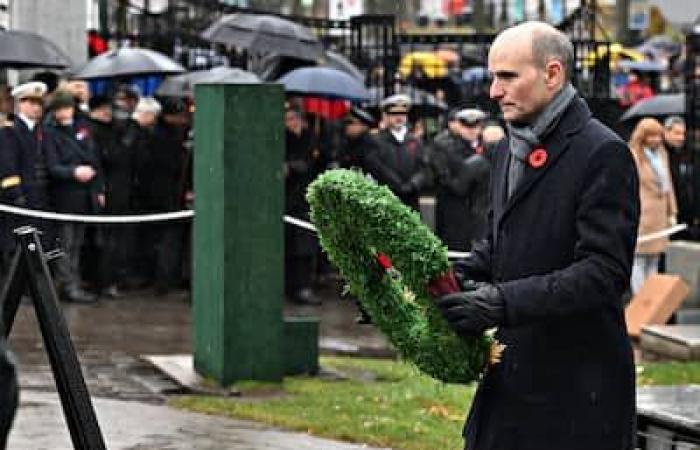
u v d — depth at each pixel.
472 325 5.74
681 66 30.52
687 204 19.14
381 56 25.78
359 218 5.94
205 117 12.18
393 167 18.69
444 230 18.70
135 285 19.59
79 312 17.33
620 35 40.50
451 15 39.53
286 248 18.86
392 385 12.44
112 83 21.45
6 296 6.61
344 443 10.35
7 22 22.89
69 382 6.54
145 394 12.03
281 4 35.16
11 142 17.31
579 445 5.86
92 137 18.19
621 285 5.79
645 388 8.11
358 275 6.11
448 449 10.12
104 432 10.50
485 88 25.22
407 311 6.09
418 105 24.19
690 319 16.19
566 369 5.88
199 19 26.14
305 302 18.95
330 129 20.11
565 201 5.85
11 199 17.28
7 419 4.58
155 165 19.14
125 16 24.83
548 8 34.94
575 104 5.95
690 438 7.14
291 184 18.88
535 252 5.89
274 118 11.92
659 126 18.02
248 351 12.13
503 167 6.12
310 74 20.31
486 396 6.02
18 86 19.09
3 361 4.58
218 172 11.96
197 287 12.58
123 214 18.97
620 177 5.80
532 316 5.73
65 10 22.77
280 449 10.12
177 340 15.29
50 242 17.31
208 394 11.97
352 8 32.22
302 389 12.16
